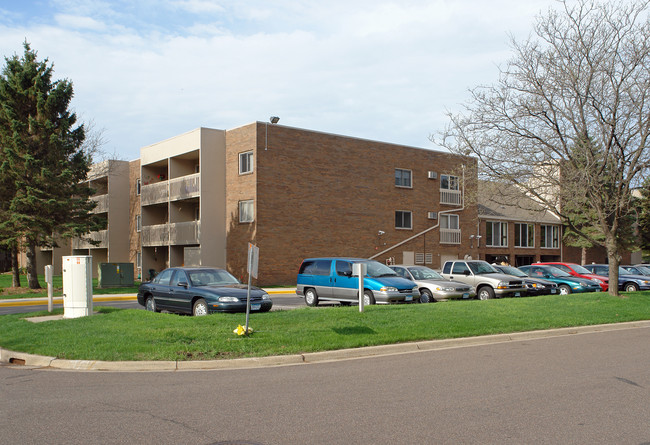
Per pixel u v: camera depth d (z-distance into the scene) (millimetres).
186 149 32469
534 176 18344
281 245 30047
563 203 19672
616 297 18375
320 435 5520
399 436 5473
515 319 13922
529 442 5297
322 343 10445
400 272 19547
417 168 36656
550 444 5242
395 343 11047
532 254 44156
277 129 30312
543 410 6414
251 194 29688
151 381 8172
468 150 19109
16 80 26125
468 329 12453
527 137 18359
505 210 43094
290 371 8859
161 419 6137
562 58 17906
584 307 16375
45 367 9398
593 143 17844
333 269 18266
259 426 5836
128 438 5469
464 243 38938
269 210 29734
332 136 32531
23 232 25828
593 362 9492
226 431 5672
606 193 18719
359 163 33625
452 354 10398
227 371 8914
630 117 17547
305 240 30969
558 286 22594
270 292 26484
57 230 26391
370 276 17469
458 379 8133
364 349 10422
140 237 38250
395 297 16766
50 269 16062
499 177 18641
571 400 6875
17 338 11070
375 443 5273
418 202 36531
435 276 19812
